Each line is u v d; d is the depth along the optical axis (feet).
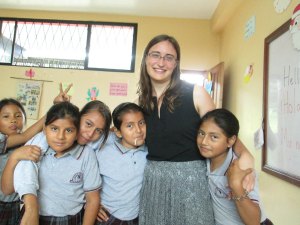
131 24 12.04
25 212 3.08
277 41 5.94
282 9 5.87
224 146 3.48
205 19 11.92
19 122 4.83
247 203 2.97
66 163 3.69
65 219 3.62
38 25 12.46
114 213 3.93
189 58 11.77
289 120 5.31
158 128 3.85
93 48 12.23
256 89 7.27
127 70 11.97
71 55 12.26
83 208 3.89
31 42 12.44
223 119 3.44
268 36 6.33
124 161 4.04
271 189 5.99
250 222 3.06
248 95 7.87
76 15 12.25
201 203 3.52
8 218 4.51
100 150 4.16
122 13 11.96
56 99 4.76
